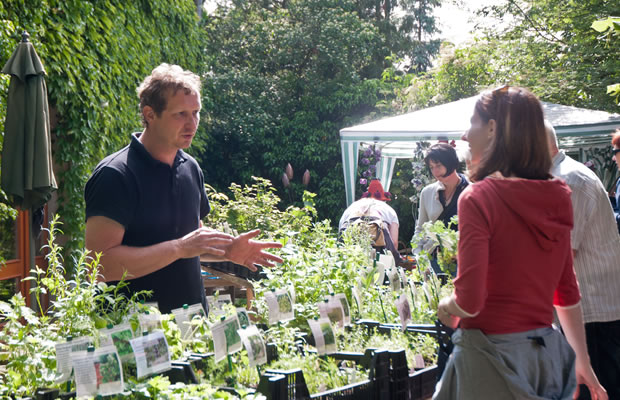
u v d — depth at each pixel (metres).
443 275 3.66
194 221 2.85
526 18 13.55
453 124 8.08
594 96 11.55
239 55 19.52
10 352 1.96
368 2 22.48
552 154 2.97
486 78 15.19
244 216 7.25
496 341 1.80
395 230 5.43
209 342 2.35
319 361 2.43
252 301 2.98
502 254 1.79
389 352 2.24
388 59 19.80
